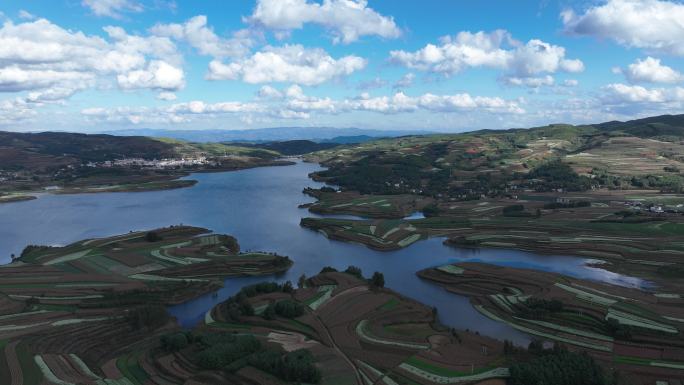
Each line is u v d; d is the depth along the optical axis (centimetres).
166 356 12169
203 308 16250
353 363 11731
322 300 15812
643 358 12106
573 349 12781
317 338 13150
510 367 10912
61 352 12475
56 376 10975
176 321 14975
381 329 13788
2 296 16525
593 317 14412
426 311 15412
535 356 11794
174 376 11194
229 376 11000
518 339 13738
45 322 14475
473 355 12112
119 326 14162
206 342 12400
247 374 10975
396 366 11550
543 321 14650
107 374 11356
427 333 13712
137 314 14200
